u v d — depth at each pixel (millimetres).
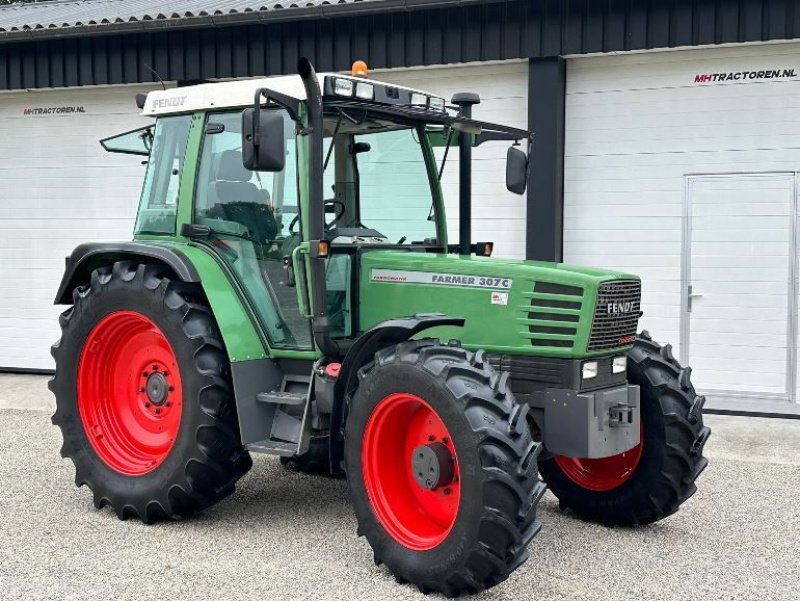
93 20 10016
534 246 8547
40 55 9969
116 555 4328
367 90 4562
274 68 9234
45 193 10352
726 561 4359
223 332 4637
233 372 4605
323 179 4461
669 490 4781
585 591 3955
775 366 8133
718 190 8234
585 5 8180
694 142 8273
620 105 8469
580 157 8617
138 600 3779
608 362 4523
